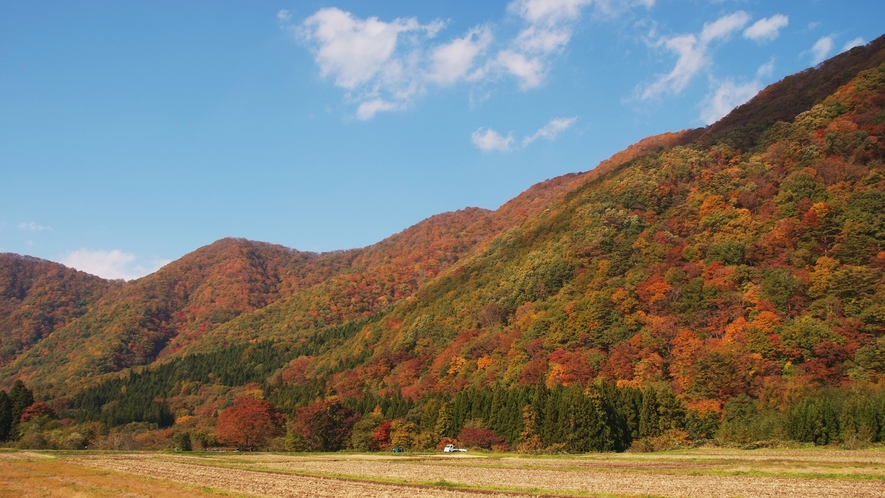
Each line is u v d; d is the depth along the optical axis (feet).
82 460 265.34
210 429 427.33
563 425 304.91
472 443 337.11
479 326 523.70
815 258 371.76
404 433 363.15
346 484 182.80
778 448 268.41
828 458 223.51
